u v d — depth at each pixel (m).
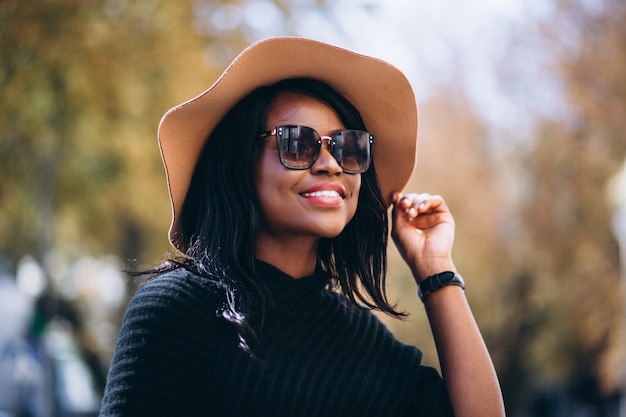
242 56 2.49
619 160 25.09
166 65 12.64
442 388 2.68
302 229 2.53
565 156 26.64
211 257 2.46
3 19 10.51
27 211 14.97
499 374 25.22
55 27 10.84
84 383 14.04
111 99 12.27
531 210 27.39
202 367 2.37
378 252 2.79
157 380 2.32
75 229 18.08
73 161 14.28
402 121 2.85
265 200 2.54
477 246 29.14
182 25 12.63
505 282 26.50
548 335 25.08
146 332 2.36
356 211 2.77
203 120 2.58
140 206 16.44
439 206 2.96
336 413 2.48
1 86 10.88
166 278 2.46
